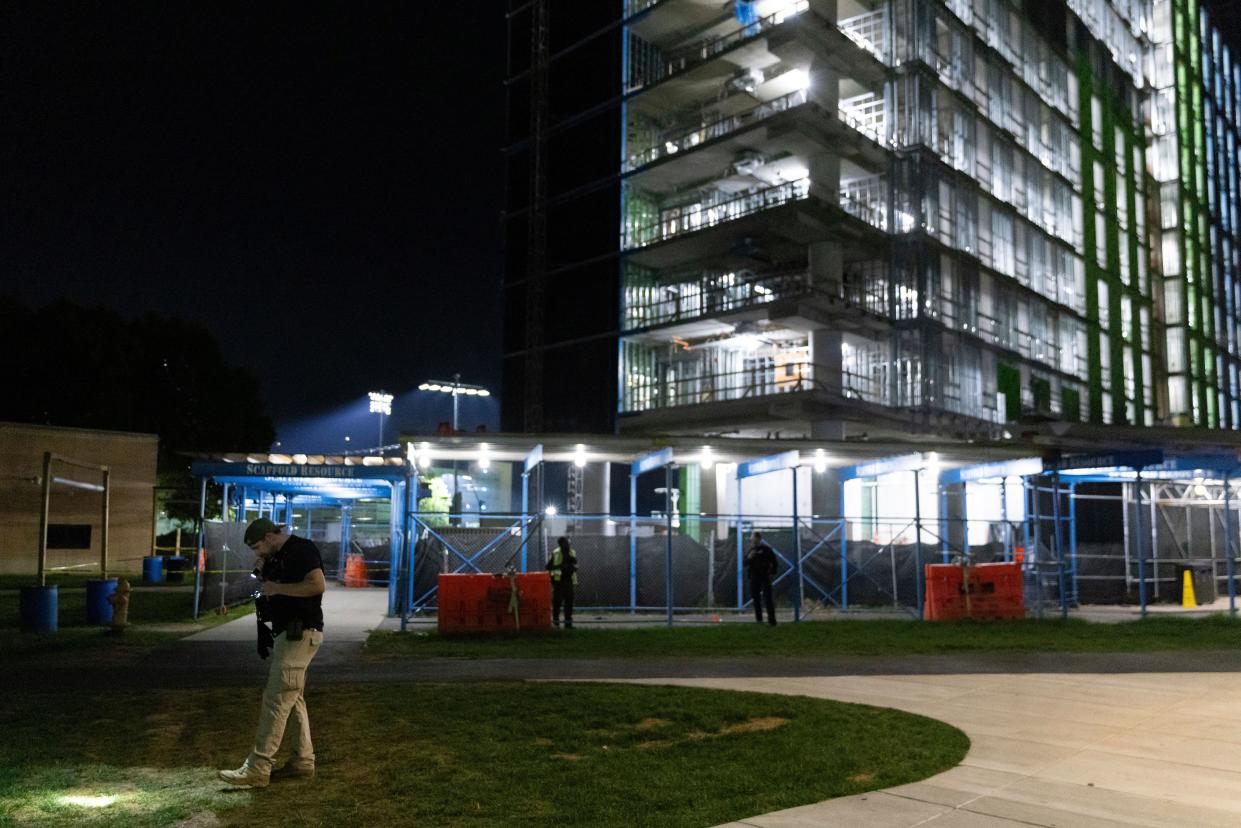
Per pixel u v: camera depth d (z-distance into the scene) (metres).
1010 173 51.91
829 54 43.03
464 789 7.14
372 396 73.75
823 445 23.36
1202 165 77.56
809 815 6.54
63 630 18.41
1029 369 51.41
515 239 56.00
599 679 12.60
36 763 8.00
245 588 24.53
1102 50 65.00
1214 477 27.25
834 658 14.75
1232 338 80.62
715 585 23.80
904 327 43.25
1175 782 7.47
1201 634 18.20
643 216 51.41
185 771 7.77
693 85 48.94
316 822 6.38
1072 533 25.83
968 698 11.25
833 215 42.06
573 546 23.14
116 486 38.16
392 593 21.89
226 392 51.91
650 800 6.85
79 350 46.88
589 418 50.31
